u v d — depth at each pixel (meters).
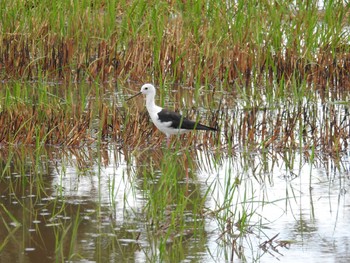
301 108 16.81
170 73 19.77
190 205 11.82
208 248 10.28
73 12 20.39
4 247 10.16
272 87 18.88
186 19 20.88
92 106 17.05
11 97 16.08
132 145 14.98
